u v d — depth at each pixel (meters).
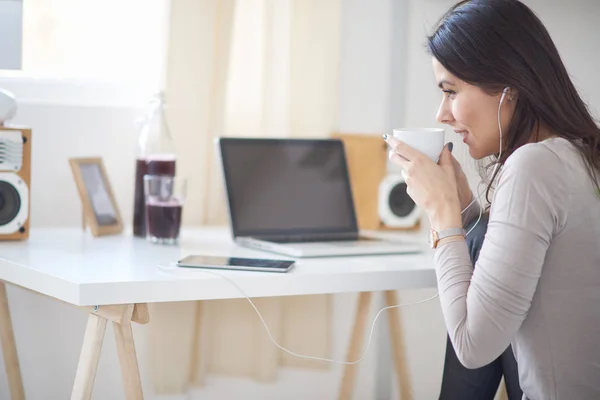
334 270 1.46
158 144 1.86
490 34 1.25
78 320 2.07
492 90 1.27
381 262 1.58
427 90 2.37
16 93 2.01
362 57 2.29
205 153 2.07
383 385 2.36
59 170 2.05
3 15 1.70
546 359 1.20
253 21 2.13
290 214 1.87
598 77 2.51
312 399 2.27
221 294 1.36
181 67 2.03
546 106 1.24
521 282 1.15
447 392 1.61
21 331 2.02
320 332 2.25
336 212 1.94
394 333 2.05
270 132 2.17
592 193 1.17
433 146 1.36
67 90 2.06
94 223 1.83
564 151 1.19
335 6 2.20
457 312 1.21
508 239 1.15
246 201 1.82
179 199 1.75
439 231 1.28
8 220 1.72
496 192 1.20
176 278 1.33
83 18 2.08
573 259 1.17
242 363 2.19
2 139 1.69
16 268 1.45
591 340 1.19
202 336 2.16
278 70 2.16
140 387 1.41
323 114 2.21
